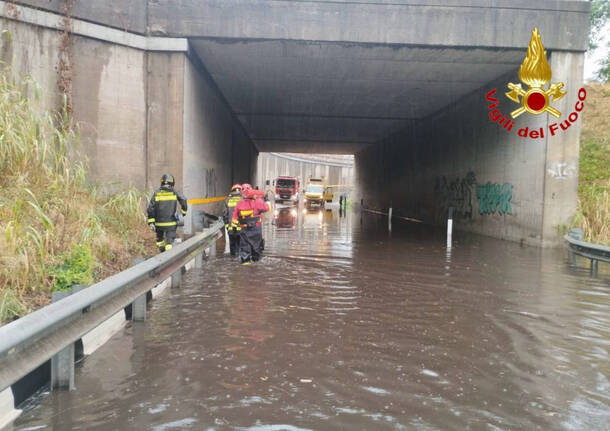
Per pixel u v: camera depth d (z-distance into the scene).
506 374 4.14
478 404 3.52
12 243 5.88
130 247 9.19
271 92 21.83
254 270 9.34
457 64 16.09
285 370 4.13
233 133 28.23
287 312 6.12
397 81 19.00
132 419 3.19
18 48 11.44
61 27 11.94
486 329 5.52
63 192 8.64
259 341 4.92
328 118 29.08
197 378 3.92
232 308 6.27
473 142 20.58
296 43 14.20
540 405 3.52
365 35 13.94
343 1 13.84
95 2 12.53
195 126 15.57
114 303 4.47
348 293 7.37
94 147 12.66
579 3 14.29
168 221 8.85
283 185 52.75
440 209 25.00
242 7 13.67
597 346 4.94
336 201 74.25
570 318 6.05
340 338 5.08
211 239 10.73
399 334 5.27
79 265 5.94
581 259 11.91
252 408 3.39
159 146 13.76
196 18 13.59
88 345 4.55
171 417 3.23
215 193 20.56
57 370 3.64
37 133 8.80
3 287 5.32
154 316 5.84
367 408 3.42
